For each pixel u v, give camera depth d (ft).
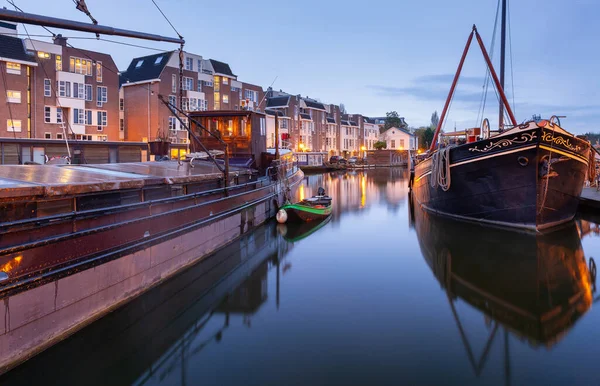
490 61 60.08
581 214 63.21
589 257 40.01
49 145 86.22
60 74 126.62
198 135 56.95
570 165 48.19
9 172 24.41
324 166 215.92
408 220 63.26
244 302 29.22
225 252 40.60
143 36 25.75
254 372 20.01
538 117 45.93
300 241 48.75
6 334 17.53
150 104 145.18
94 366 20.74
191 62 158.51
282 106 218.38
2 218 17.72
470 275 35.27
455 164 53.06
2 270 17.34
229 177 43.24
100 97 139.13
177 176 32.96
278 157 66.69
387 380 19.11
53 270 19.88
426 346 22.72
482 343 22.89
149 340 23.36
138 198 27.66
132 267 26.09
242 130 56.29
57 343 20.11
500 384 18.79
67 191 20.81
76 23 21.16
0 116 112.68
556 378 19.51
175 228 31.71
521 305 28.66
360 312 27.37
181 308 27.84
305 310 27.81
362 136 311.27
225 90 173.78
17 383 17.95
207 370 20.22
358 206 80.43
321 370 20.04
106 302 23.66
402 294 30.91
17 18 18.56
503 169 47.55
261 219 55.42
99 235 23.09
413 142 309.01
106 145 96.17
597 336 23.89
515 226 49.96
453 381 19.08
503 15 67.00
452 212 58.70
